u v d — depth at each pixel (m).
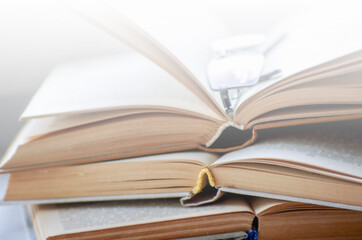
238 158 0.29
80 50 0.46
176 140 0.31
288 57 0.34
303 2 0.48
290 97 0.29
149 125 0.31
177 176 0.30
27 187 0.33
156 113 0.31
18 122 0.46
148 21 0.31
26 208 0.37
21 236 0.33
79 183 0.32
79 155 0.32
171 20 0.35
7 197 0.33
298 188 0.28
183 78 0.30
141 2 0.33
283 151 0.29
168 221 0.29
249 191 0.29
